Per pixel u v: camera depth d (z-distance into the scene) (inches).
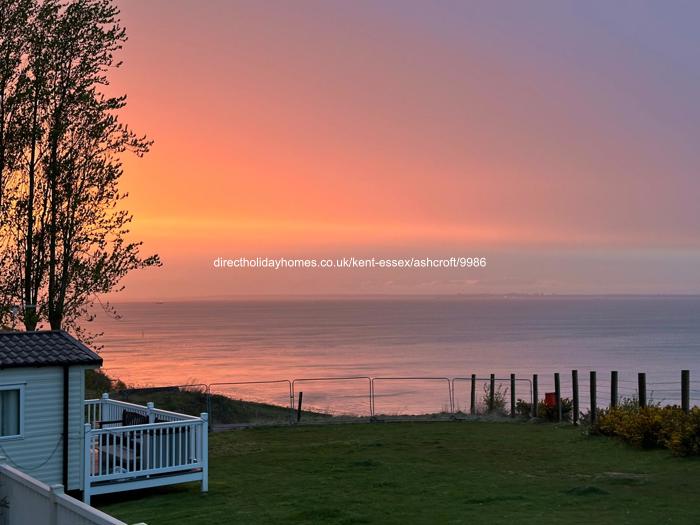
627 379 3321.9
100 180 995.9
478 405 1245.7
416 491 578.2
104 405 768.9
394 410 1943.9
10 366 565.6
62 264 988.6
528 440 852.6
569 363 4635.8
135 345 6875.0
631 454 719.1
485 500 537.3
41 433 585.3
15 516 426.9
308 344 6914.4
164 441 610.5
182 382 3193.9
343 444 837.8
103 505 578.6
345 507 527.2
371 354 5541.3
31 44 990.4
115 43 1025.5
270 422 1028.5
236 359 5078.7
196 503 566.9
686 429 688.4
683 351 5802.2
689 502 506.3
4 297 974.4
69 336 649.6
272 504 548.4
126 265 1010.1
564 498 534.6
